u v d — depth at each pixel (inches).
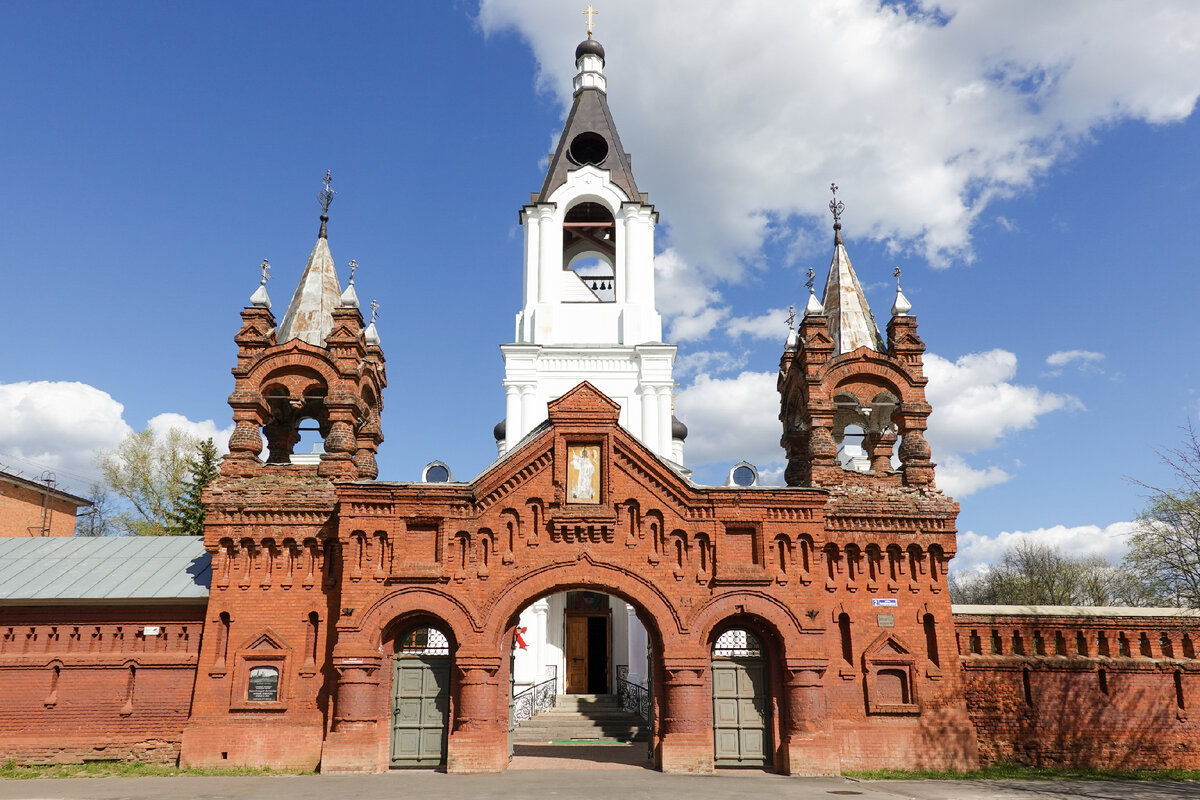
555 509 1085.1
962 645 1121.4
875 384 1214.9
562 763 1095.0
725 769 1050.7
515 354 1678.2
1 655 1136.8
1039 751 1087.6
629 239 1768.0
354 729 1021.2
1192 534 1178.0
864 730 1054.4
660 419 1654.8
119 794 875.4
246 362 1188.5
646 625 1098.7
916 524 1126.4
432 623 1077.1
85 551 1279.5
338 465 1150.3
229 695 1067.3
